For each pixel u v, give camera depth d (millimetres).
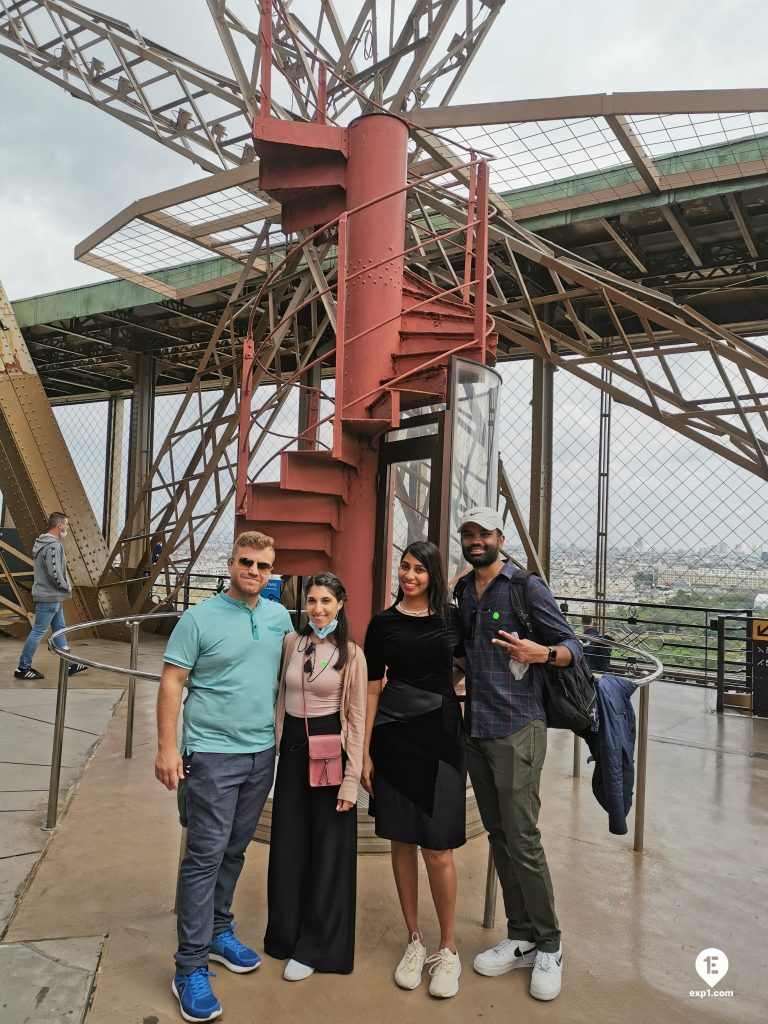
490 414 4051
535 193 8562
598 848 3719
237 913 2928
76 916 2846
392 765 2535
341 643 2592
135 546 13000
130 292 12773
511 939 2631
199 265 11570
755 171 7441
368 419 4012
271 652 2547
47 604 7633
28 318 14133
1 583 11078
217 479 10516
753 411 7785
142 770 4742
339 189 4586
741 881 3389
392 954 2662
